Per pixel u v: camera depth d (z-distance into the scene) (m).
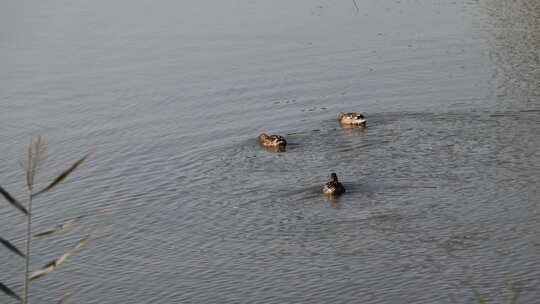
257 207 30.25
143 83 47.53
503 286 23.86
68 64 52.47
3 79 49.75
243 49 53.56
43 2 73.50
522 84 42.97
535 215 28.22
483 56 48.75
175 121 41.00
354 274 25.08
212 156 36.00
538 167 32.09
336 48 52.62
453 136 36.19
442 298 23.41
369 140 36.50
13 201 12.24
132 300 24.55
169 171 34.50
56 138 39.31
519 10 59.72
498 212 28.61
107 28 61.75
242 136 38.44
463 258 25.62
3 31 62.09
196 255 27.16
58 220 30.70
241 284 25.02
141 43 56.72
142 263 26.89
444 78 45.03
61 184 33.97
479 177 31.50
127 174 34.56
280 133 38.50
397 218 28.56
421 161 33.47
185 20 63.09
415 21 58.66
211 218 29.70
